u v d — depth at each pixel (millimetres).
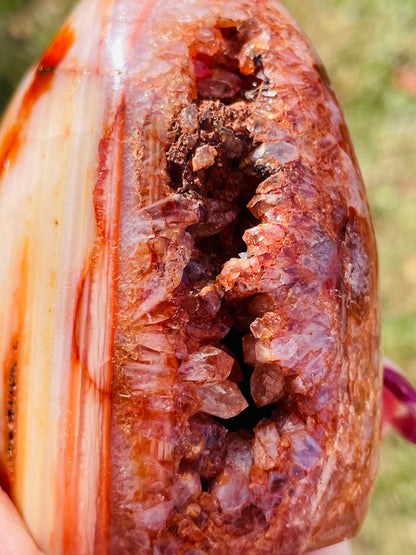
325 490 154
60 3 472
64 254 146
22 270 151
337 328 152
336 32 482
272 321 147
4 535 150
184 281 145
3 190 160
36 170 153
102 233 145
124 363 142
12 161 160
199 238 152
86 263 145
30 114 159
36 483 150
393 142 444
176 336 143
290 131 153
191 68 152
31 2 470
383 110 457
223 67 159
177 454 143
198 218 146
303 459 150
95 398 143
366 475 163
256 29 159
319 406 151
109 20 156
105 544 145
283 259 147
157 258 143
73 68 155
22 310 151
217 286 146
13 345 152
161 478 142
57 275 147
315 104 159
